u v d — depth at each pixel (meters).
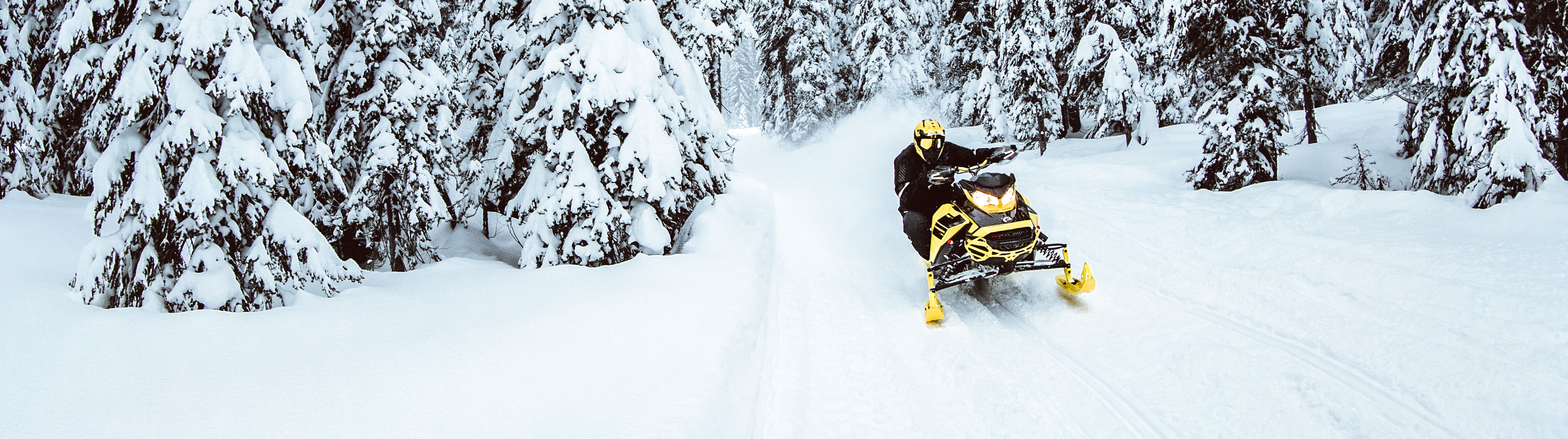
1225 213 8.56
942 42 24.98
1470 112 7.61
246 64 5.01
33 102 9.67
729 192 11.53
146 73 4.95
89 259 5.07
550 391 3.39
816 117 26.39
